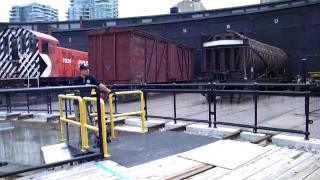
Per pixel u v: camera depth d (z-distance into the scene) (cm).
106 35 2006
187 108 1623
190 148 707
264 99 1745
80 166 591
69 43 3406
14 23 3625
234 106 1609
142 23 3512
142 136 846
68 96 805
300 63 2783
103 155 634
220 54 2012
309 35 2741
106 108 1608
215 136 864
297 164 589
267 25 2903
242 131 857
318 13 2695
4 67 1969
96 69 2044
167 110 1584
